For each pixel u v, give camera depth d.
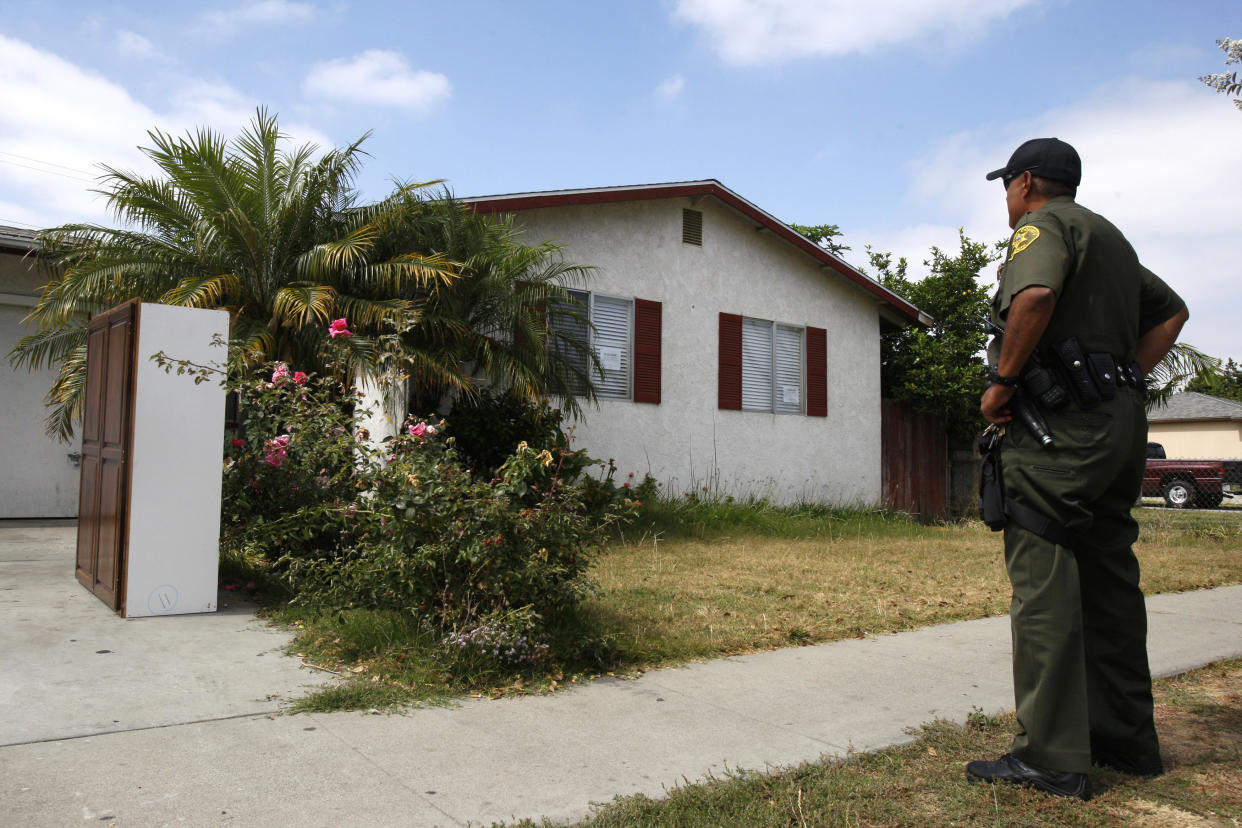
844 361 14.60
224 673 4.15
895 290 16.64
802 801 2.86
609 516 5.54
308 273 8.33
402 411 7.73
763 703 4.01
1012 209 3.31
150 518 5.16
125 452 5.12
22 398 9.58
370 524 4.86
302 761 3.14
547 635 4.59
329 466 6.07
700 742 3.47
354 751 3.26
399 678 4.14
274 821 2.65
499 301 9.38
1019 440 3.01
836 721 3.76
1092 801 2.87
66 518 9.70
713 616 5.80
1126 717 3.15
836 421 14.40
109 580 5.34
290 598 5.58
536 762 3.21
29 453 9.59
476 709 3.83
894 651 5.10
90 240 8.49
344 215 8.95
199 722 3.51
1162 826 2.71
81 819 2.61
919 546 10.38
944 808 2.83
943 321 15.95
